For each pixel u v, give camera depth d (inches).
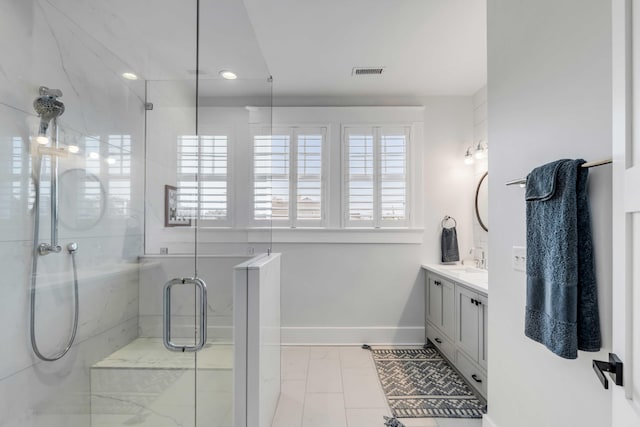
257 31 86.4
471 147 124.4
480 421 75.2
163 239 75.5
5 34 46.8
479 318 81.4
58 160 57.3
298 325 125.6
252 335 61.9
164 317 71.2
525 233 55.2
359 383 93.5
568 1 45.4
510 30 59.3
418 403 82.7
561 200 42.1
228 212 79.1
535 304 47.4
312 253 125.8
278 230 125.0
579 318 40.6
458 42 91.4
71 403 59.9
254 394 61.5
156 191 79.3
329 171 125.6
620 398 28.5
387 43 92.0
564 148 46.4
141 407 65.5
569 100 45.4
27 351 51.5
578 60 43.7
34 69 51.9
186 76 80.7
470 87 119.6
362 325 125.2
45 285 54.8
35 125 52.5
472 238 123.5
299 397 86.0
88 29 63.4
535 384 52.3
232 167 82.0
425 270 123.7
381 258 125.5
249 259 74.8
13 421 49.2
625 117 27.8
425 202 125.6
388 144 125.6
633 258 26.9
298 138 125.9
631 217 27.1
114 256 70.5
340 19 81.4
